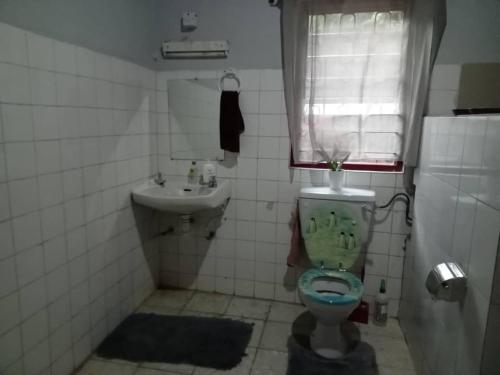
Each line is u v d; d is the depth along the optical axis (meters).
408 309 1.98
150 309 2.30
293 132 2.11
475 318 1.09
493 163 1.01
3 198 1.27
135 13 2.04
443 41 1.90
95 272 1.83
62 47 1.51
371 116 2.01
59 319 1.59
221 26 2.16
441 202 1.49
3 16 1.24
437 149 1.59
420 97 1.90
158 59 2.28
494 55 1.86
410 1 1.85
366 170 2.13
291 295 2.40
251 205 2.33
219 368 1.77
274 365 1.80
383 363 1.83
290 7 1.99
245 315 2.25
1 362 1.31
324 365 1.79
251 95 2.18
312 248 2.06
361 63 1.97
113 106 1.89
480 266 1.07
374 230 2.19
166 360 1.81
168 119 2.34
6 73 1.26
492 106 1.90
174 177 2.40
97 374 1.71
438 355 1.42
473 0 1.84
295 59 2.03
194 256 2.51
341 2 1.93
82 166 1.68
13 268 1.33
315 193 2.02
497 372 1.03
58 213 1.55
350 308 1.68
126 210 2.09
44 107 1.44
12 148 1.30
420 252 1.78
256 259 2.41
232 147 2.22
